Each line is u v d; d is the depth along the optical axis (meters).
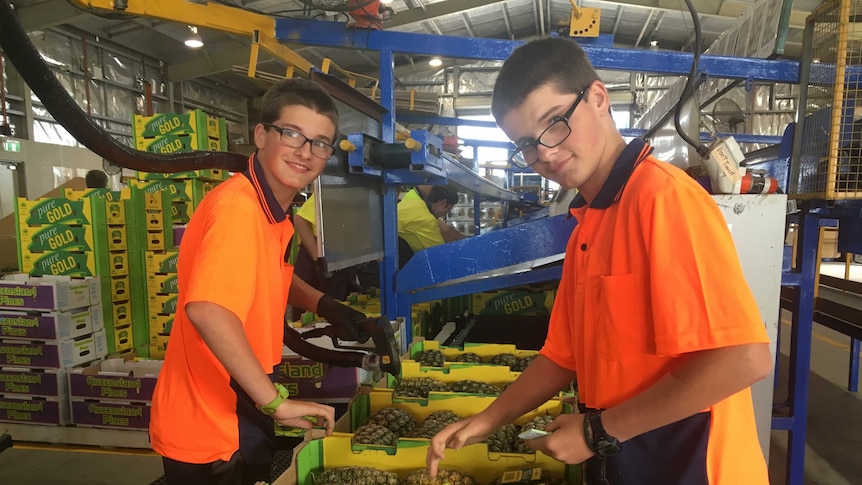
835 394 3.79
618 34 10.16
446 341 3.15
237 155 1.43
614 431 0.82
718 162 1.70
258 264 1.18
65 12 5.89
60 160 6.95
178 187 3.63
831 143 1.83
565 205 3.44
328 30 2.37
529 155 0.93
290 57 2.44
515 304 3.66
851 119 1.83
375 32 2.37
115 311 3.52
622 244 0.87
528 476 1.34
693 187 0.81
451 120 4.25
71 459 2.63
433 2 7.73
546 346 1.20
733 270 0.75
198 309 1.03
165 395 1.25
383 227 2.48
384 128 2.44
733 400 0.88
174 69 8.39
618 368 0.88
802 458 2.19
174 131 3.51
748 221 1.70
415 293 2.51
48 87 0.87
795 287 2.21
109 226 3.48
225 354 1.04
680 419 0.79
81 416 2.77
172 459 1.23
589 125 0.88
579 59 0.87
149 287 3.65
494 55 2.36
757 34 2.27
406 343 2.49
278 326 1.33
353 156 1.94
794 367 2.18
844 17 1.77
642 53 2.29
